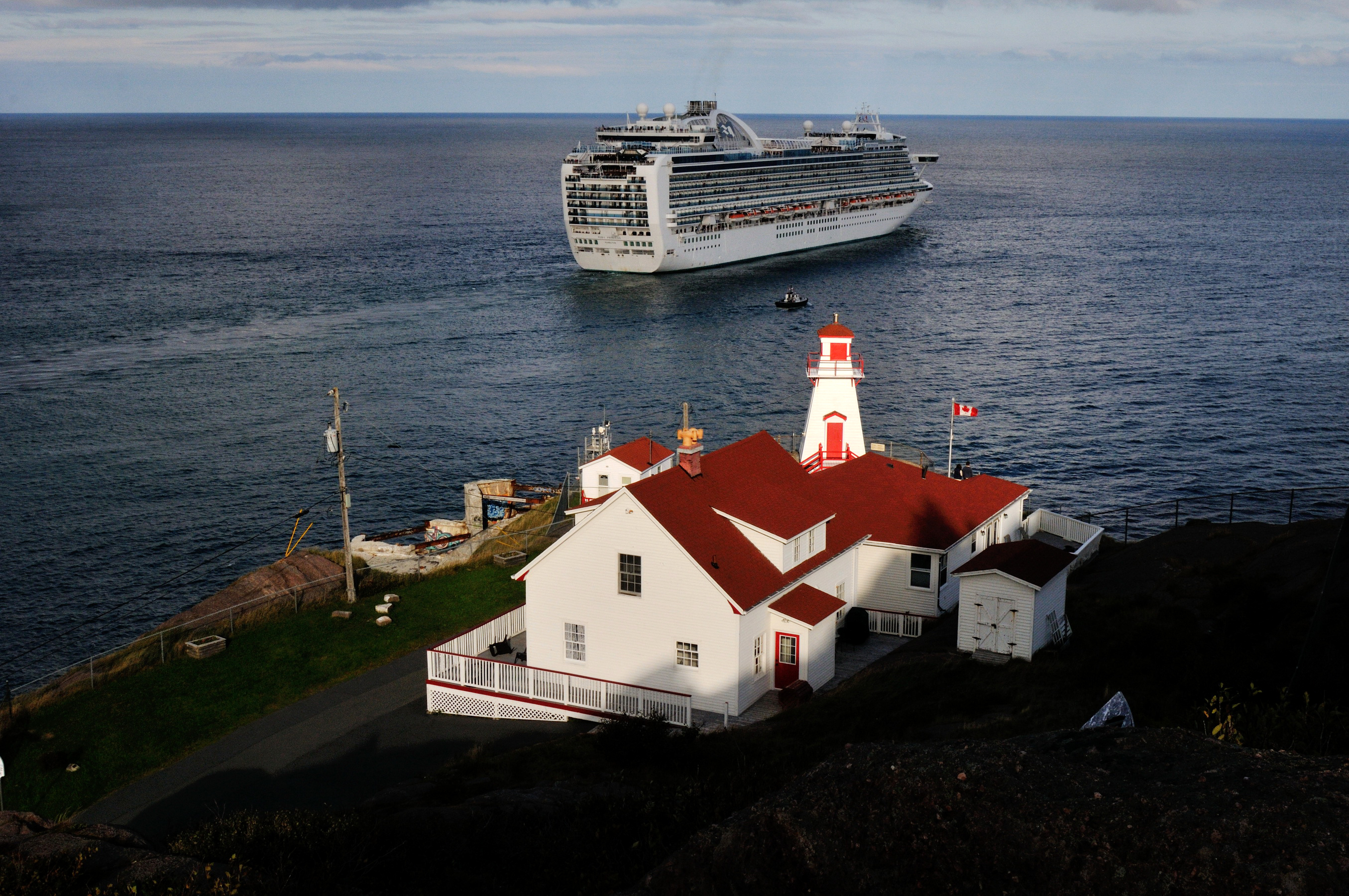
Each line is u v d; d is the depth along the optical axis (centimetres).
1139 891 786
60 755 2894
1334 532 3575
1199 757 877
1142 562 3962
